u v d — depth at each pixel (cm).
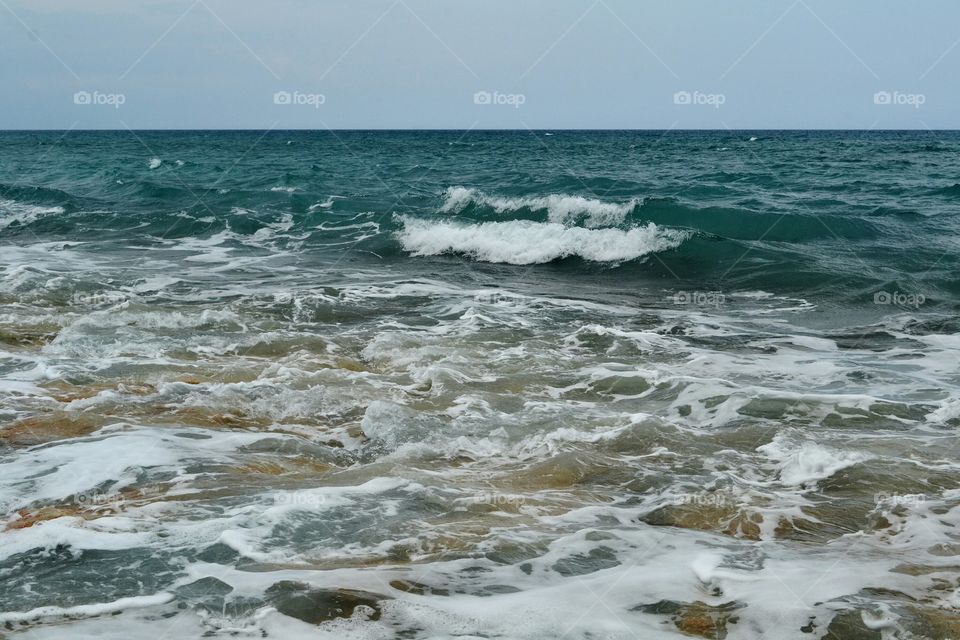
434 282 1523
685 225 1948
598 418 755
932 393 869
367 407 771
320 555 489
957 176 3259
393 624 414
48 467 628
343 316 1220
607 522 552
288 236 2038
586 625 418
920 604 440
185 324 1099
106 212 2317
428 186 2969
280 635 402
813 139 9838
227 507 555
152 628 406
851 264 1556
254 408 784
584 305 1328
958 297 1343
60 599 433
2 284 1343
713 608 438
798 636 412
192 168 4225
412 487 598
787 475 646
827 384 909
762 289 1443
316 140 9906
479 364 942
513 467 658
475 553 497
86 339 998
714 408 807
